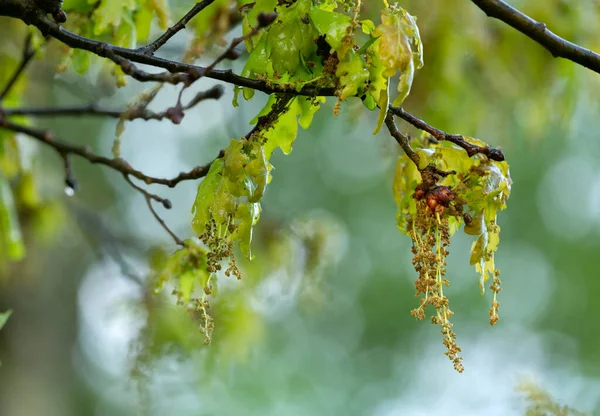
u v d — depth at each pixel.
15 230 4.99
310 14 2.54
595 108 5.76
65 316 9.09
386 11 2.49
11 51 5.15
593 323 12.46
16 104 5.18
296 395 11.96
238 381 11.49
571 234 12.56
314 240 6.27
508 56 5.60
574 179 12.26
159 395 6.13
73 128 10.95
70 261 9.22
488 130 6.03
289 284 6.24
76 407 10.41
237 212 2.50
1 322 2.90
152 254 5.46
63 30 2.78
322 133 12.39
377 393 12.52
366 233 12.59
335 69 2.53
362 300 12.61
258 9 2.82
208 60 4.65
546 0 5.33
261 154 2.55
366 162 12.73
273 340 11.66
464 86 5.82
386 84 2.44
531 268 12.77
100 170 11.17
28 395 8.18
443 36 5.43
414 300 12.62
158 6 3.58
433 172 2.64
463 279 12.80
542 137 6.40
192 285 3.38
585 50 2.71
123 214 11.13
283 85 2.56
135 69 2.59
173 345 5.21
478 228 2.59
